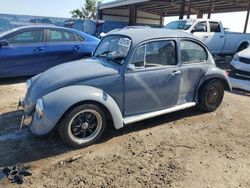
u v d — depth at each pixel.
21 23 19.72
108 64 4.55
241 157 4.00
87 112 4.07
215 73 5.41
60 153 3.99
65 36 8.29
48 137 4.42
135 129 4.82
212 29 12.30
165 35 4.77
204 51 5.36
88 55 8.61
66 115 3.90
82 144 4.13
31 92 4.29
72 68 4.43
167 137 4.56
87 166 3.67
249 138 4.63
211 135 4.69
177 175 3.50
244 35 13.39
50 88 4.04
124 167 3.66
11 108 5.75
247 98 6.99
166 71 4.73
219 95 5.70
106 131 4.70
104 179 3.40
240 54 7.75
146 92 4.58
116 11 30.81
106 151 4.08
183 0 16.22
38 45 7.82
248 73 7.36
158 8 28.42
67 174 3.49
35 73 7.95
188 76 5.10
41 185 3.26
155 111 4.82
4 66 7.46
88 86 4.09
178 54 4.89
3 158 3.82
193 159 3.89
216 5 23.20
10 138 4.41
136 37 4.51
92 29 21.73
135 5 24.91
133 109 4.55
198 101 5.47
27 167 3.60
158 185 3.30
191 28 11.70
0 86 7.47
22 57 7.63
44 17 20.77
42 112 3.81
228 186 3.33
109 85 4.20
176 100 5.06
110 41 5.01
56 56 8.12
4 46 7.39
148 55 4.54
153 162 3.79
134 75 4.39
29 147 4.13
